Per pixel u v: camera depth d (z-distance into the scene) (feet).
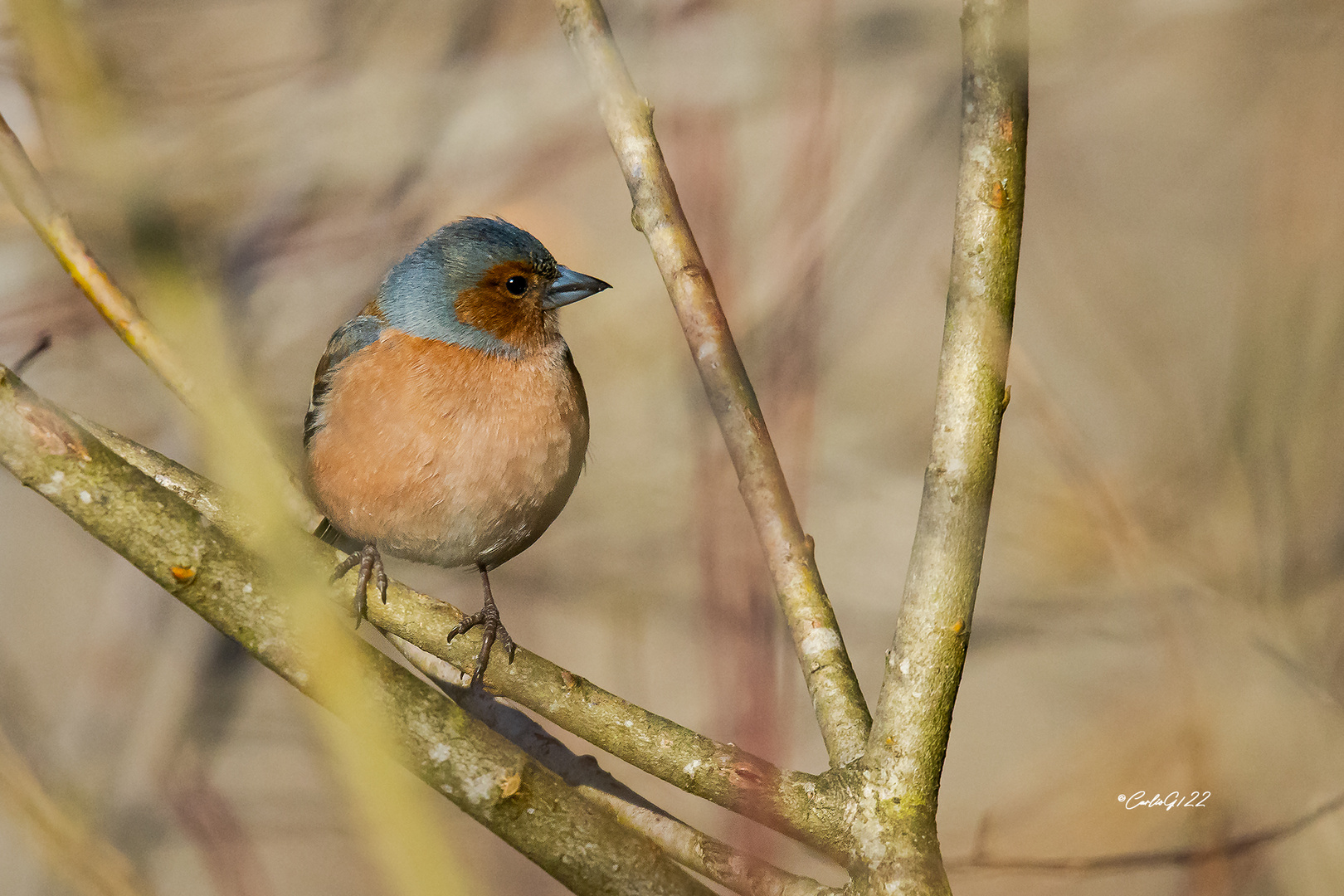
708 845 17.46
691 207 20.77
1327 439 37.83
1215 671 35.65
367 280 31.71
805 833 16.08
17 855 25.64
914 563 16.40
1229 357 43.80
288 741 34.14
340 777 14.30
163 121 29.94
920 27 36.19
